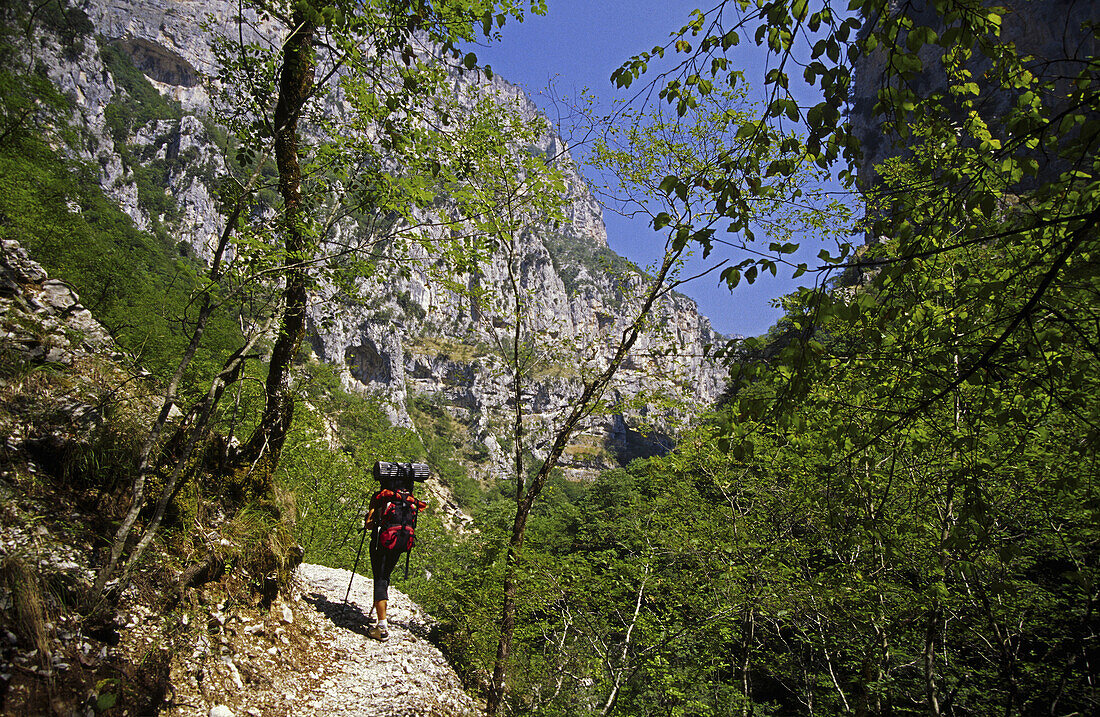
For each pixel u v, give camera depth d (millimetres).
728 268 2557
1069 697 7453
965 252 5332
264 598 5445
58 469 4207
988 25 2543
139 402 5074
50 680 3076
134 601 4047
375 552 6629
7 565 3219
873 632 8867
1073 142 2498
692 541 9336
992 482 6500
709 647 9344
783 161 2625
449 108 5273
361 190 5398
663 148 7715
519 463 8102
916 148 3945
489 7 4625
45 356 4719
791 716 12531
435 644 7289
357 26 4457
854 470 6523
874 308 2752
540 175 7055
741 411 2791
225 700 4180
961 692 8914
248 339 4773
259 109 5141
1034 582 8523
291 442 10922
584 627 7770
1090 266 2832
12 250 5305
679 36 2822
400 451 13352
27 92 8805
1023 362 3080
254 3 5145
